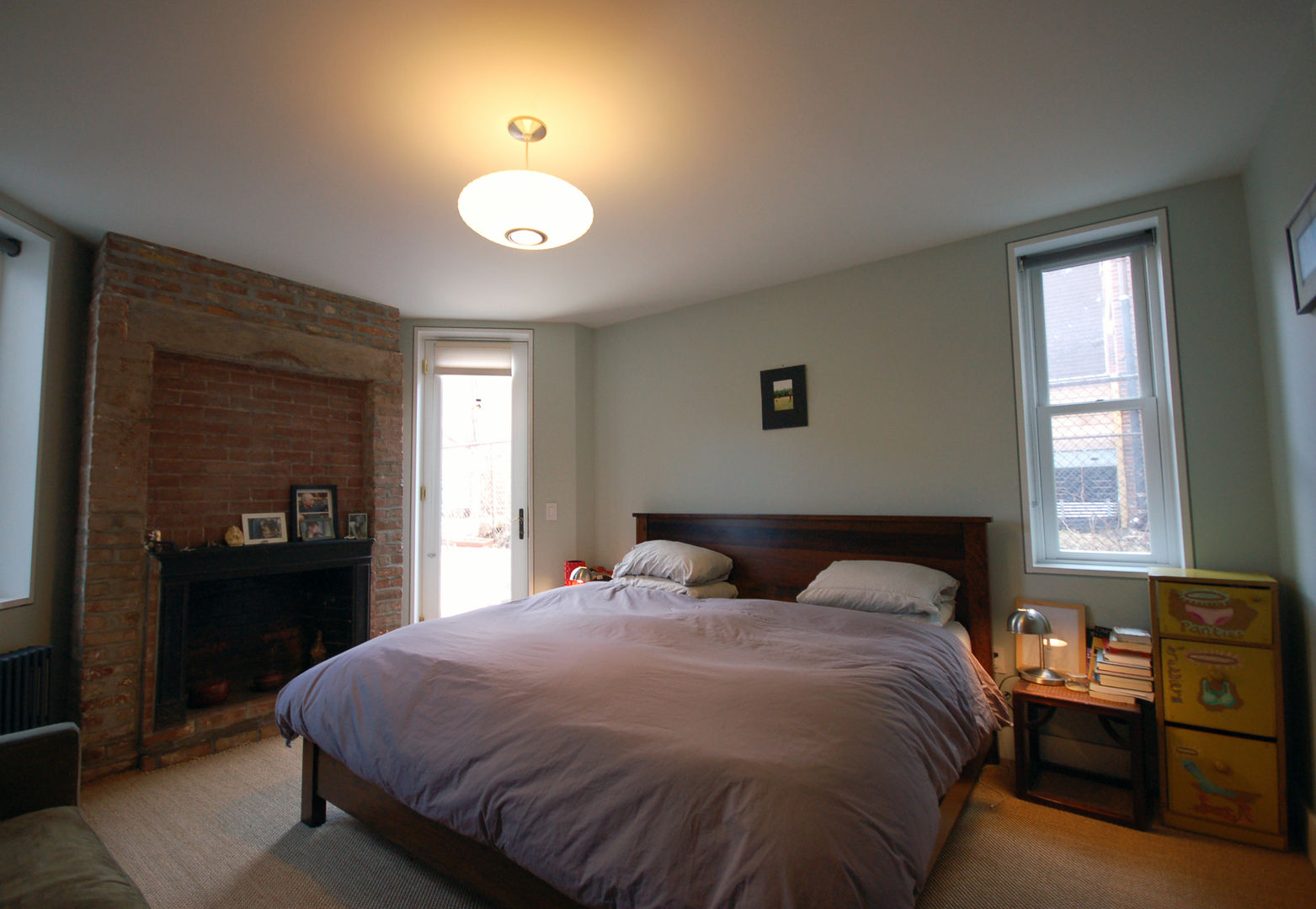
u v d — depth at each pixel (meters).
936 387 2.93
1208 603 2.06
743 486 3.54
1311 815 1.87
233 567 2.90
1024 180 2.34
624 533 4.05
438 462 4.05
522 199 1.74
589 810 1.24
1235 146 2.13
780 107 1.87
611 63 1.66
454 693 1.69
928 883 1.80
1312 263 1.62
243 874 1.83
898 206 2.54
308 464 3.40
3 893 1.18
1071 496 2.70
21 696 2.27
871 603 2.58
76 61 1.61
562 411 4.12
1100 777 2.44
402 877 1.82
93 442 2.52
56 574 2.57
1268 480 2.22
